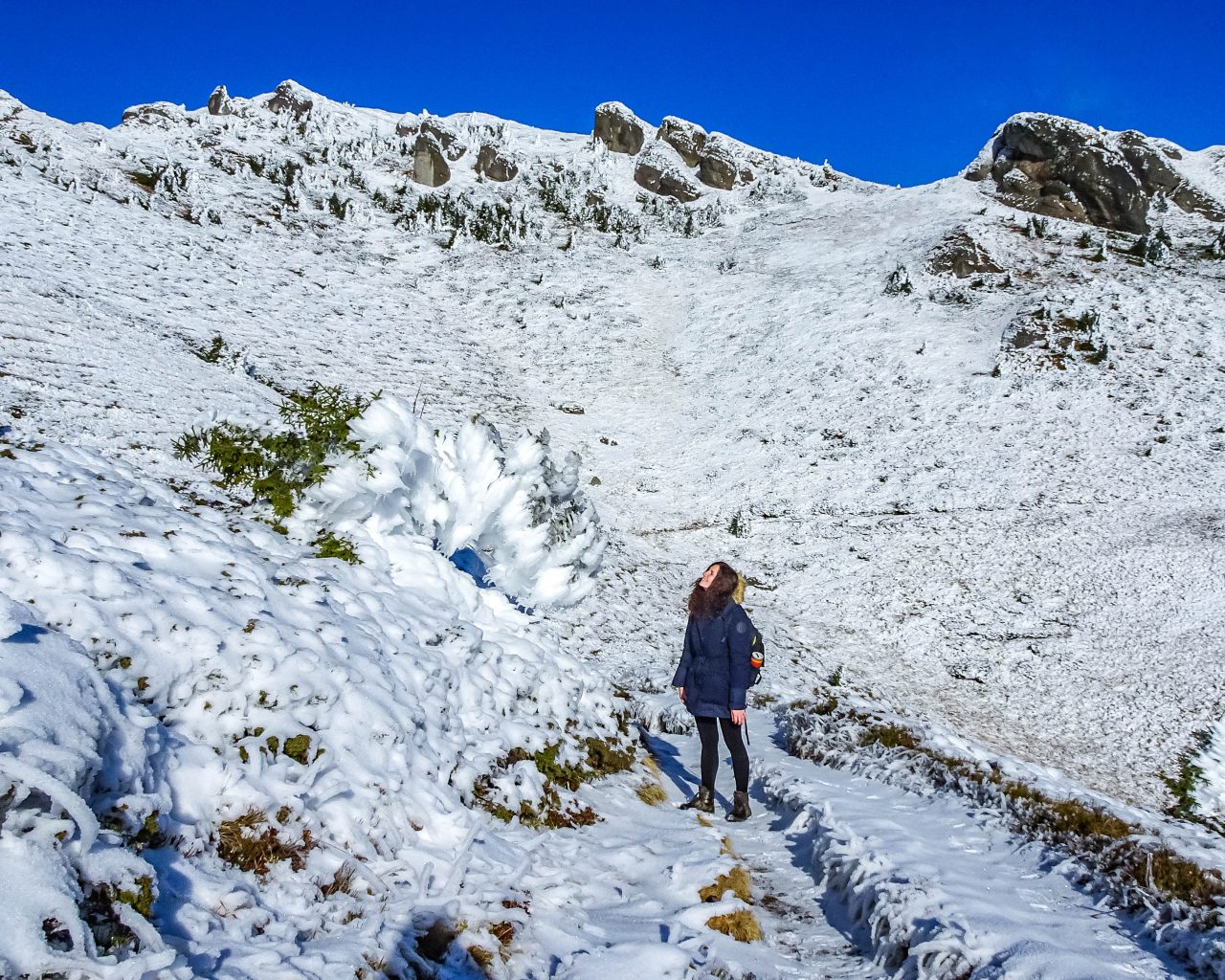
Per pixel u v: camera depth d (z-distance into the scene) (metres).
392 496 5.56
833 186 88.19
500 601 5.98
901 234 65.69
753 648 5.46
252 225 57.41
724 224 78.69
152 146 66.81
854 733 8.45
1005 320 48.28
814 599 27.16
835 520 32.69
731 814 5.48
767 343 51.34
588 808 4.61
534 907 3.25
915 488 34.62
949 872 4.08
